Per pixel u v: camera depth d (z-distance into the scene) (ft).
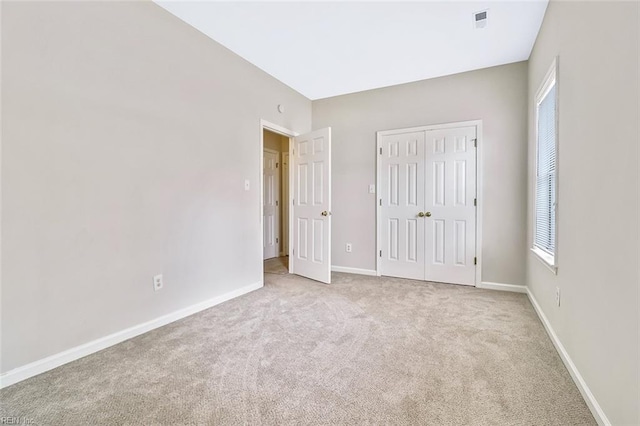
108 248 6.59
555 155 6.65
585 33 5.02
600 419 4.21
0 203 5.08
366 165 13.43
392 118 12.82
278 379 5.32
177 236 8.13
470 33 8.76
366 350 6.40
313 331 7.37
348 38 9.05
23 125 5.30
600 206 4.42
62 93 5.80
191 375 5.46
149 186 7.42
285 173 18.52
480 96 11.21
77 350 6.05
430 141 12.04
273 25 8.38
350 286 11.44
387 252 13.04
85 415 4.42
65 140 5.86
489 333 7.23
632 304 3.50
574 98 5.56
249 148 10.68
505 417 4.37
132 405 4.64
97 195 6.38
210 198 9.13
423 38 9.05
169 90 7.86
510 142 10.79
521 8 7.59
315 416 4.38
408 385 5.14
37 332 5.51
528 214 10.21
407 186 12.55
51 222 5.68
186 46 8.30
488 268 11.18
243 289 10.44
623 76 3.77
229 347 6.54
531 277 9.64
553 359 6.02
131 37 6.97
